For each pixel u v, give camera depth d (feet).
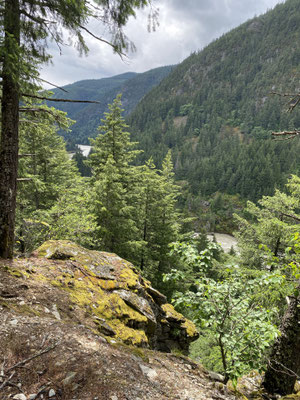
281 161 372.38
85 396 8.99
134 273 26.84
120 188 49.24
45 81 18.19
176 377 13.44
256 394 19.65
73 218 37.65
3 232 19.33
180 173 422.00
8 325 11.66
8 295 14.56
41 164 64.44
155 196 62.59
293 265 14.17
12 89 17.94
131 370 11.74
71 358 10.73
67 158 83.10
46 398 8.55
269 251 14.89
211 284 14.70
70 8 16.30
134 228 52.70
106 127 56.75
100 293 20.62
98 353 11.88
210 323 14.12
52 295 16.96
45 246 24.98
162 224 63.00
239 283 14.71
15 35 16.93
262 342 13.14
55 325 13.10
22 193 51.44
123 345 14.53
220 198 325.62
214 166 386.73
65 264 22.31
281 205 42.09
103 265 24.97
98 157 59.06
